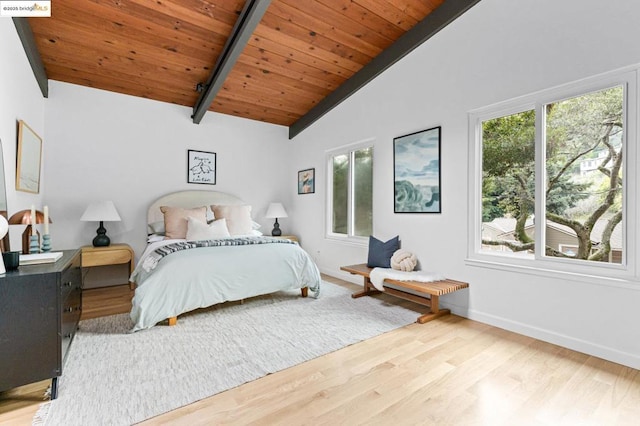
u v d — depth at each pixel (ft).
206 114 15.76
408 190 11.25
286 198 18.40
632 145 6.52
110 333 8.13
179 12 9.41
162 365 6.53
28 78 9.50
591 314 7.02
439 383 5.93
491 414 5.06
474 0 8.98
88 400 5.35
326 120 15.47
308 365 6.61
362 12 9.95
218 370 6.36
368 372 6.33
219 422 4.87
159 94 13.92
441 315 9.57
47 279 5.32
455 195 9.77
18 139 8.45
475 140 9.32
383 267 11.33
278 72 12.87
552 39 7.61
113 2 8.90
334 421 4.90
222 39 10.62
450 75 9.86
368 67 12.55
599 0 6.86
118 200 13.58
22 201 9.09
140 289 8.32
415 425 4.81
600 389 5.73
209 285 9.12
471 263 9.33
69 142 12.53
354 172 14.20
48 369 5.32
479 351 7.24
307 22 10.25
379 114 12.44
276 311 9.95
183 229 12.89
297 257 10.95
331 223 15.65
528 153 8.36
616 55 6.65
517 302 8.30
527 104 8.23
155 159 14.43
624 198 6.64
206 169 15.76
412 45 10.73
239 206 14.53
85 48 10.57
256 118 17.03
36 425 4.75
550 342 7.66
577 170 7.44
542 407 5.23
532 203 8.29
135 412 5.07
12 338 5.07
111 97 13.41
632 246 6.53
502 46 8.56
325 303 10.80
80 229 12.80
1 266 5.20
